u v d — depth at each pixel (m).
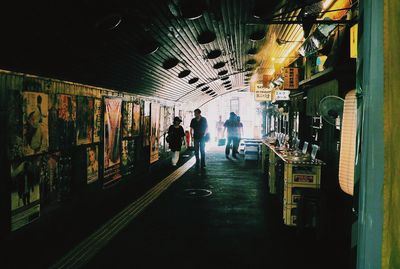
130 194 9.82
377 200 1.88
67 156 6.65
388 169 1.87
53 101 6.04
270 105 22.67
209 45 10.00
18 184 5.07
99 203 8.34
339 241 6.17
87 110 7.48
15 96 4.95
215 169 14.70
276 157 9.84
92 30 5.48
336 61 6.25
